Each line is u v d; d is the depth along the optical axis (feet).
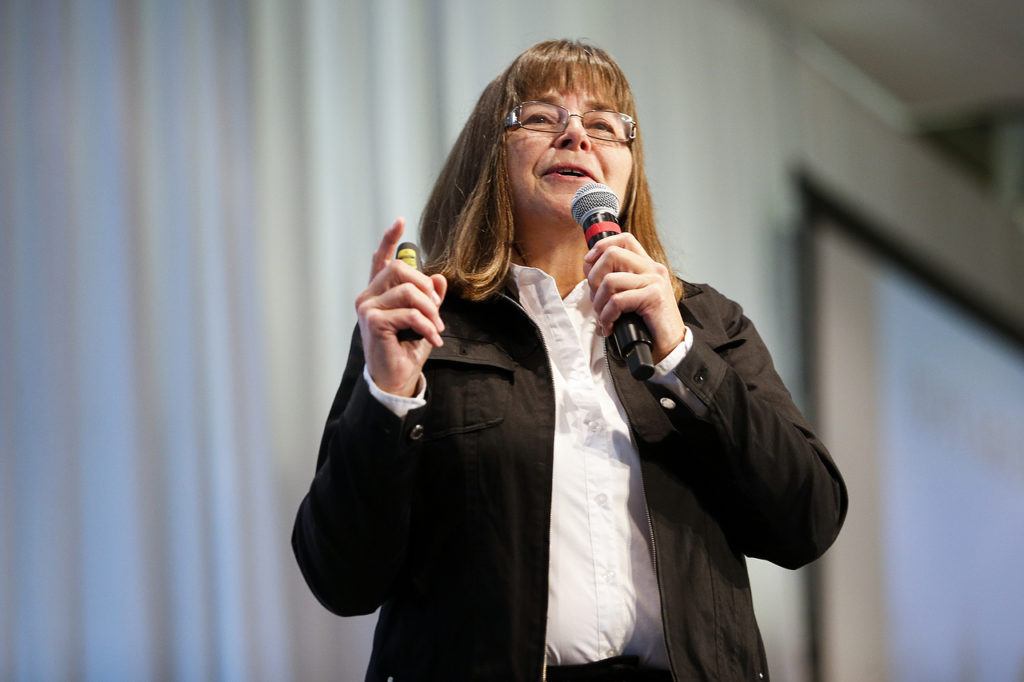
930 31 44.21
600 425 11.37
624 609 10.75
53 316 23.79
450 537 10.84
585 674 10.56
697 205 37.81
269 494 25.58
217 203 26.12
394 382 10.53
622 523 11.05
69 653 22.77
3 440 22.97
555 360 11.83
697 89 39.06
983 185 52.90
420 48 30.12
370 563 10.71
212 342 25.53
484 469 10.89
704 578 10.94
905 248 48.06
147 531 23.85
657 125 37.22
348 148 28.27
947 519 47.26
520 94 13.01
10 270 23.59
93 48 25.25
